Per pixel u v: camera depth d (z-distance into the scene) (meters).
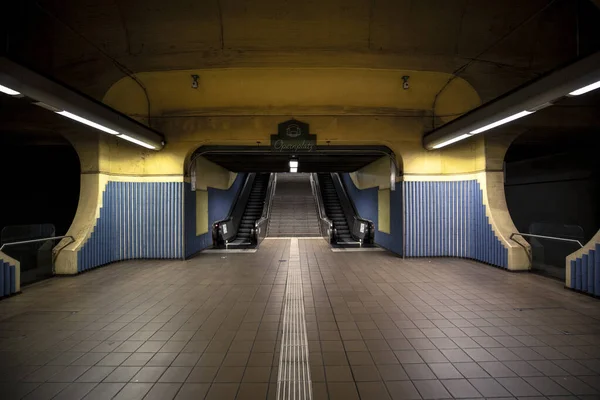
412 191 8.72
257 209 15.02
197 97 8.28
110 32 5.92
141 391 2.70
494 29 5.99
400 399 2.57
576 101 7.65
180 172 8.63
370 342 3.59
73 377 2.91
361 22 5.89
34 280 6.44
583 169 9.91
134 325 4.11
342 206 14.79
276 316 4.41
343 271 7.16
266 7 5.66
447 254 8.73
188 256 8.88
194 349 3.45
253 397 2.61
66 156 11.13
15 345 3.55
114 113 5.81
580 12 5.69
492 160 7.86
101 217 7.78
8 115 7.54
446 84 7.87
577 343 3.53
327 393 2.66
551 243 8.95
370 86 7.96
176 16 5.75
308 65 6.47
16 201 11.41
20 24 5.78
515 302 4.92
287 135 8.62
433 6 5.76
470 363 3.12
